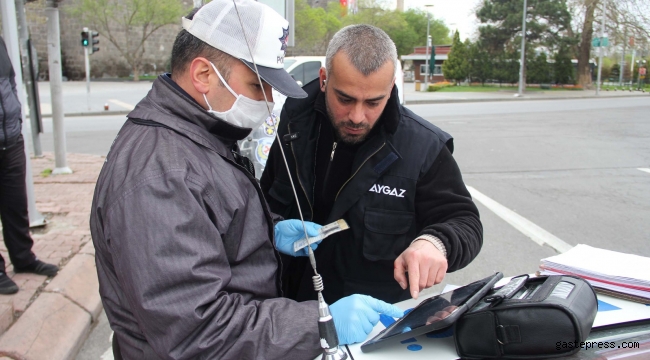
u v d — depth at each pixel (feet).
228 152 4.50
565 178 24.32
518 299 3.98
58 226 16.08
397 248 5.97
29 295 10.98
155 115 4.20
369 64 5.08
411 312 4.52
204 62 4.27
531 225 17.42
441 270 4.80
